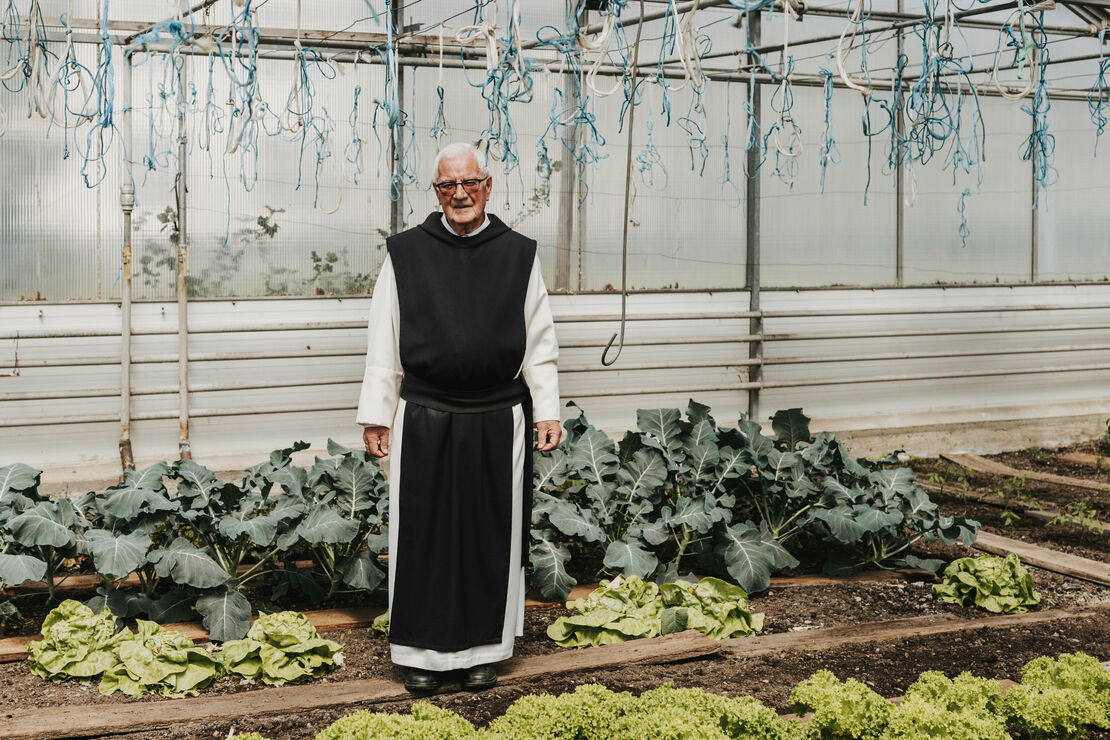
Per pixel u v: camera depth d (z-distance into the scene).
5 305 6.86
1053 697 3.30
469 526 3.88
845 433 8.93
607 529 5.44
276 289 7.46
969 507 7.29
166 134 7.04
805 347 8.95
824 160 6.37
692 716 2.97
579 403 8.26
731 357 8.73
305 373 7.59
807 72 8.56
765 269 8.80
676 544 5.64
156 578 4.77
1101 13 6.96
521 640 4.54
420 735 2.88
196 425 7.32
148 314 7.18
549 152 7.99
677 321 8.52
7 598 4.82
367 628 4.69
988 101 9.34
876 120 8.98
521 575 4.05
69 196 6.94
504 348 3.87
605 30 5.30
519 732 2.99
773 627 4.77
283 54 6.82
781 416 6.16
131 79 6.86
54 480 6.88
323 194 7.48
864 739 3.12
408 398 3.91
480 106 7.75
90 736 3.49
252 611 4.85
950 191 9.35
